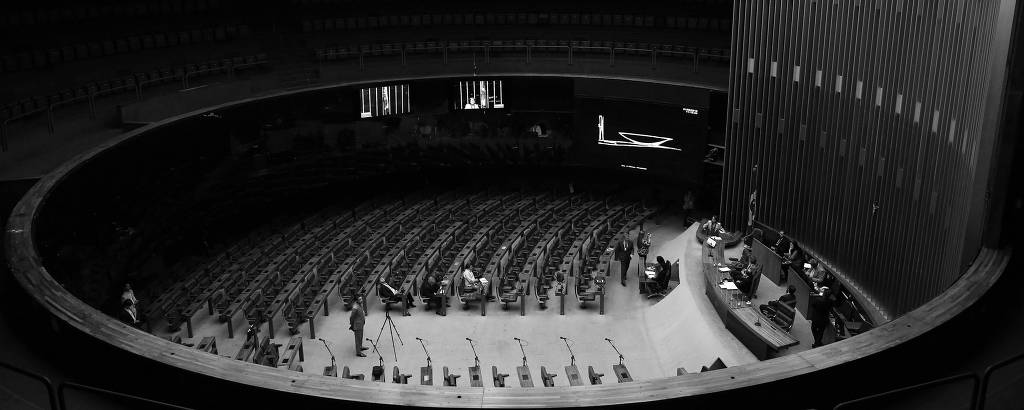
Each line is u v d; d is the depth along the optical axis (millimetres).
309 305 24562
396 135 35844
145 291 25250
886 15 21484
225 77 33062
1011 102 12750
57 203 20234
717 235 27281
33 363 11648
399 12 38469
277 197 31703
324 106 35094
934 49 19375
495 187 35750
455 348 23484
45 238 19266
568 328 24609
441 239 29172
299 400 10664
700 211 33812
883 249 21922
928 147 19688
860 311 21797
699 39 36375
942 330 11336
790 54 25625
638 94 32906
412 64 35438
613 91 33281
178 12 35219
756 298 22938
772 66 26578
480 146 35625
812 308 20219
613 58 35094
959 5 18234
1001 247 13172
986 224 13297
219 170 31750
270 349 21516
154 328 24094
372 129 35719
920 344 11156
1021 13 12562
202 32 34281
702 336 21953
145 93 30484
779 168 26750
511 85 35375
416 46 36250
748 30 27578
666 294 25969
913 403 10250
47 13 31766
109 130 26609
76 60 30828
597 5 38188
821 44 24297
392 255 27906
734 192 29172
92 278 22281
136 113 27500
